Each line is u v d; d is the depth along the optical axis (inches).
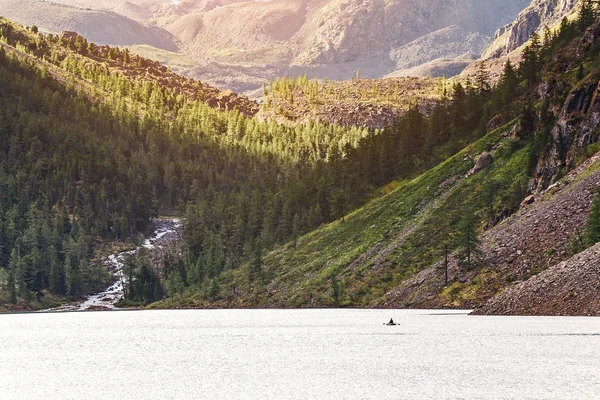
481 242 5772.6
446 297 5487.2
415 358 3336.6
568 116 6112.2
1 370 3223.4
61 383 2837.1
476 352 3415.4
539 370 2878.9
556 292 4153.5
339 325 5191.9
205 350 3907.5
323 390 2591.0
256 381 2807.6
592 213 4630.9
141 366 3294.8
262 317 6441.9
